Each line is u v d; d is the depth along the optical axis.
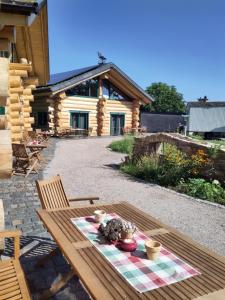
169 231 3.27
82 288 3.53
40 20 7.56
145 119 38.03
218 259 2.66
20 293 2.49
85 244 2.81
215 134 32.72
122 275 2.31
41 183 4.47
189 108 33.00
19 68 8.44
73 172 10.56
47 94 22.97
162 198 7.85
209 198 7.85
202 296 2.09
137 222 3.52
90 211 3.83
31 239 4.81
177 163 9.48
